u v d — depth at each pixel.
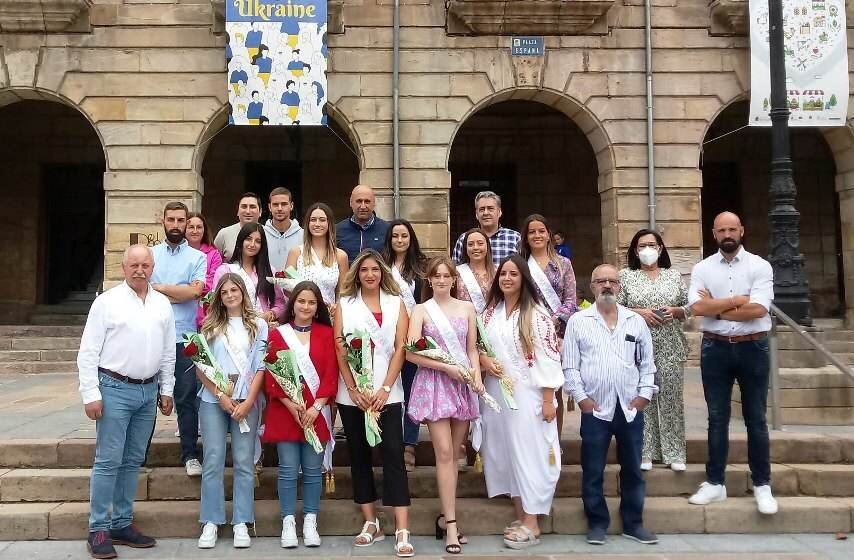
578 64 12.47
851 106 12.50
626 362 5.12
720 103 12.52
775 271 7.88
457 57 12.36
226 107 12.12
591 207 16.45
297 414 4.82
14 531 5.13
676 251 12.28
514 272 5.14
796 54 11.74
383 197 12.17
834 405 6.75
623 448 5.13
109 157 11.93
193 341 4.86
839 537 5.19
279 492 4.97
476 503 5.45
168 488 5.52
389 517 5.25
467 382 4.91
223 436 4.99
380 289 5.20
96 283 16.25
